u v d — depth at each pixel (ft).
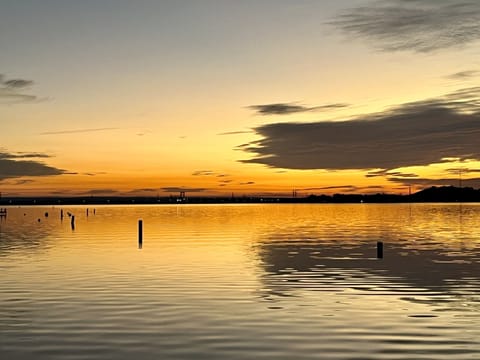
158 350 46.37
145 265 98.78
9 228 240.12
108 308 62.08
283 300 66.69
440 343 48.39
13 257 113.80
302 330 52.54
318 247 134.82
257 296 69.41
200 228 222.48
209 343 48.29
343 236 173.47
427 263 102.32
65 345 47.96
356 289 74.64
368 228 219.61
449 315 58.90
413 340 49.32
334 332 51.88
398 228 219.41
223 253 119.96
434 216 366.63
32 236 182.70
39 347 47.44
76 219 350.64
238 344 47.98
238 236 173.68
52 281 81.00
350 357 44.50
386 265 99.14
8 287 76.07
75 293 71.36
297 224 257.34
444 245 140.26
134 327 53.62
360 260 106.73
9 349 46.93
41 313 59.77
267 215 415.64
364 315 58.80
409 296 69.56
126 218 363.97
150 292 71.97
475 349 46.65
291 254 117.50
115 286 76.54
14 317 57.98
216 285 77.46
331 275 87.35
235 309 61.57
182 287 75.72
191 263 101.65
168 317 57.62
